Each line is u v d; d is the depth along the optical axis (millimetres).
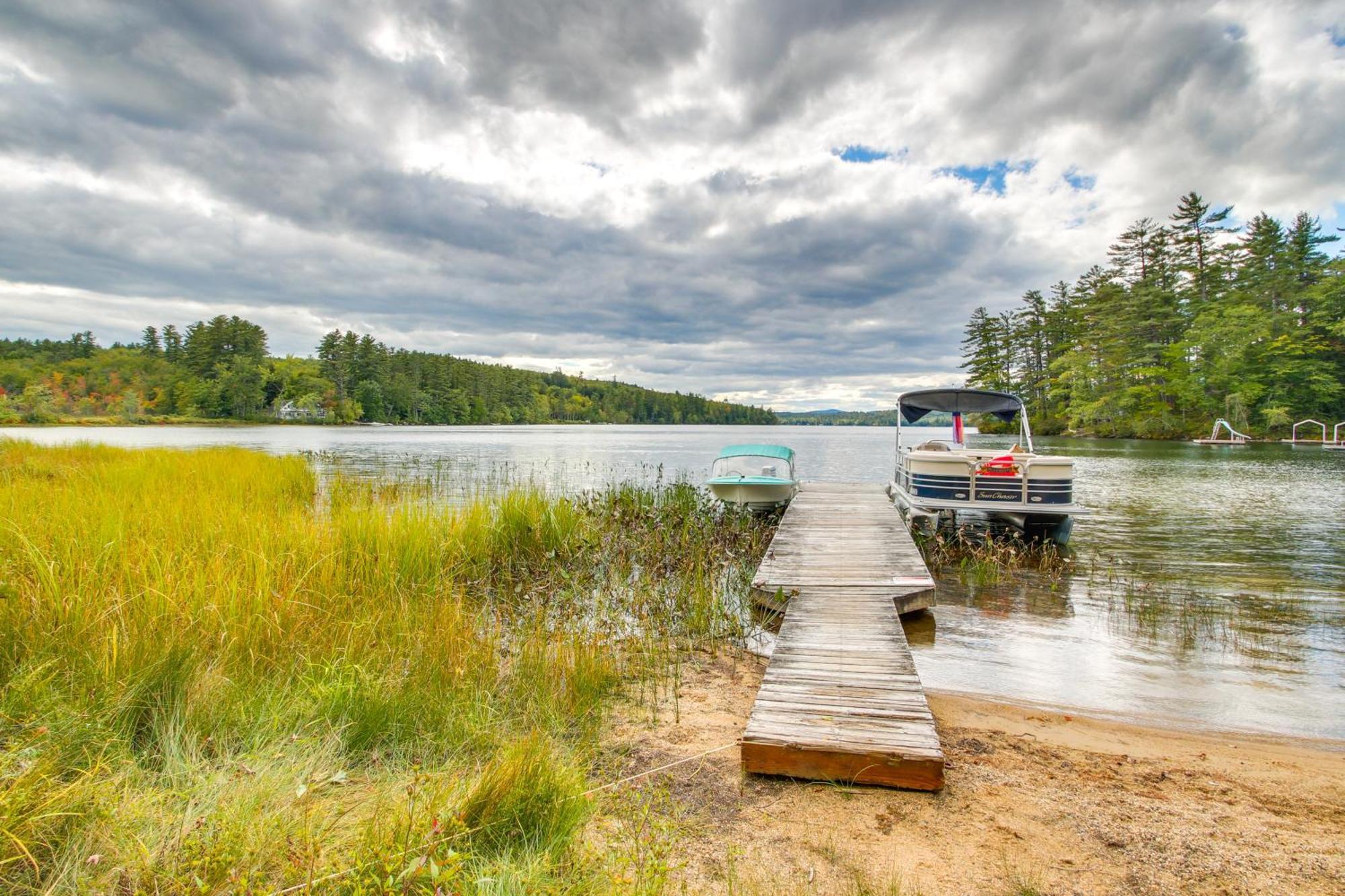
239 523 7410
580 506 11750
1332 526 13781
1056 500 11469
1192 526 13969
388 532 7867
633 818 3256
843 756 3891
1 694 3375
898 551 9664
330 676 4277
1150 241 59281
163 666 3887
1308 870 3121
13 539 5719
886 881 2949
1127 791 3934
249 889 2213
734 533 11594
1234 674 6039
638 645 6395
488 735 4012
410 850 2479
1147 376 53094
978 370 73250
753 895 2787
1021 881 2984
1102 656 6527
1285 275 52188
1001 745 4598
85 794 2736
